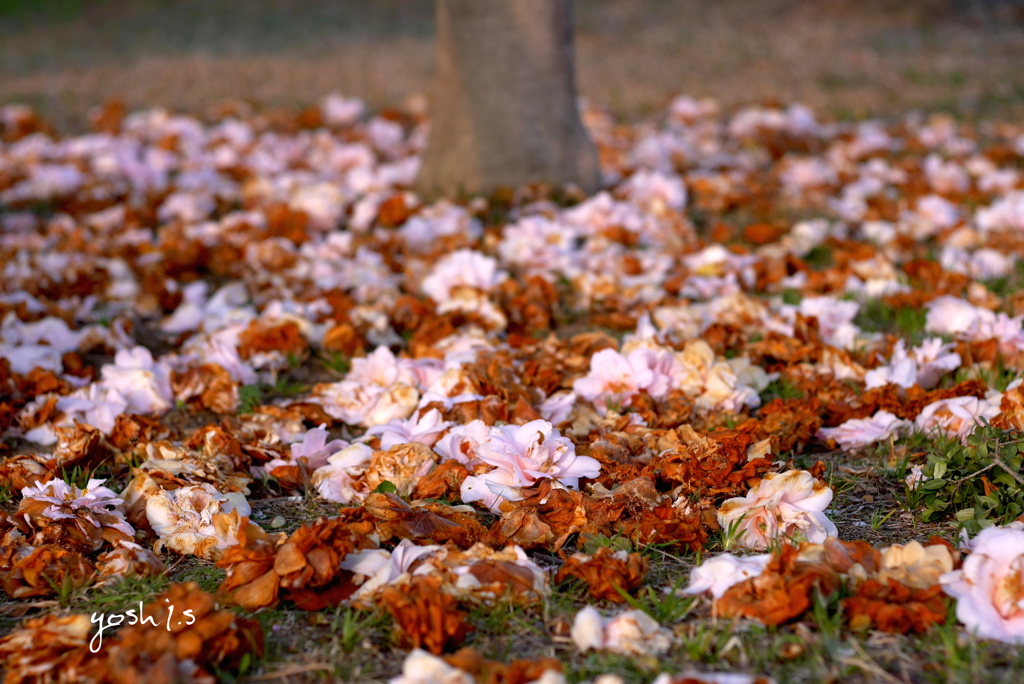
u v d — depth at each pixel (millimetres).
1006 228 4793
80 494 2312
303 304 3938
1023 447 2270
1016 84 8844
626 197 5734
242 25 14344
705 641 1828
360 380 3096
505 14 5547
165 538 2254
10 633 1949
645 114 8805
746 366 3121
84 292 4258
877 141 6980
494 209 5566
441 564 1942
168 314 4258
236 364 3283
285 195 5910
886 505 2463
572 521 2201
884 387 2770
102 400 2961
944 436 2572
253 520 2467
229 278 4695
